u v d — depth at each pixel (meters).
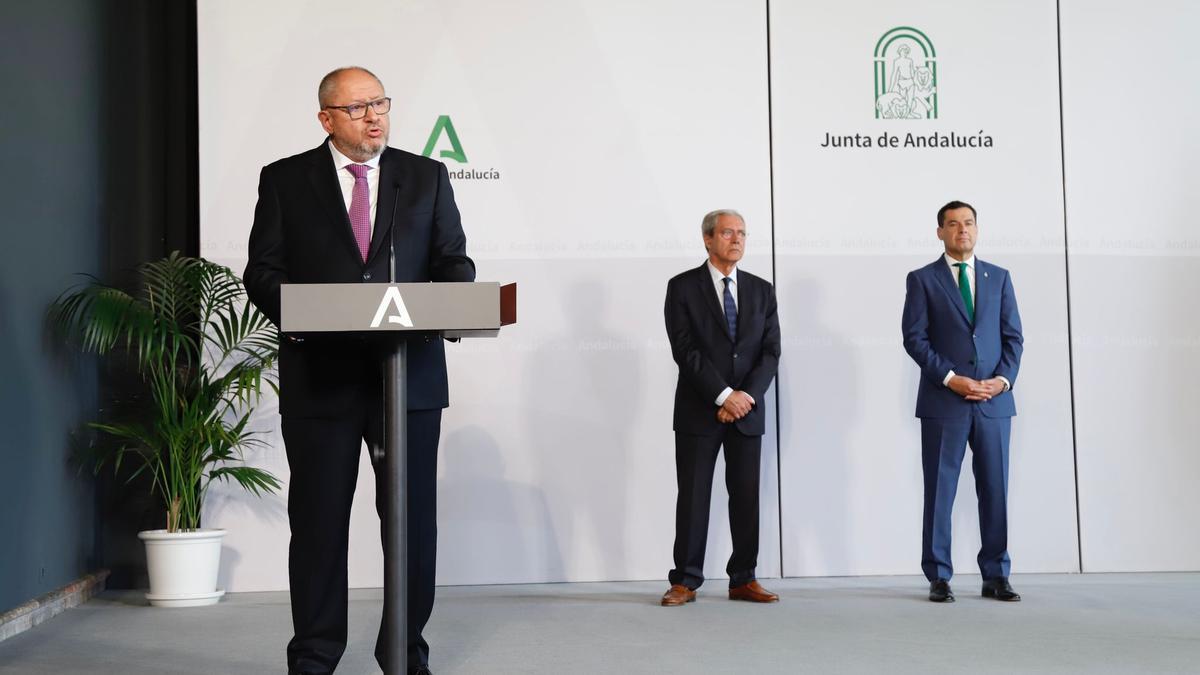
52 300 4.96
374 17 5.66
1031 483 5.74
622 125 5.73
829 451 5.69
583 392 5.66
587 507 5.64
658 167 5.73
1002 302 5.09
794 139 5.77
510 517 5.62
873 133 5.79
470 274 3.08
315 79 5.63
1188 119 5.87
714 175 5.74
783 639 4.04
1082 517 5.75
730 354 4.98
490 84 5.70
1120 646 3.87
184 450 5.30
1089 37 5.86
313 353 3.01
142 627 4.48
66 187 5.14
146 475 5.72
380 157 3.15
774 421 5.68
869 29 5.81
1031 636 4.07
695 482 4.94
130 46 5.86
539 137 5.70
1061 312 5.79
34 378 4.74
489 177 5.68
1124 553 5.75
